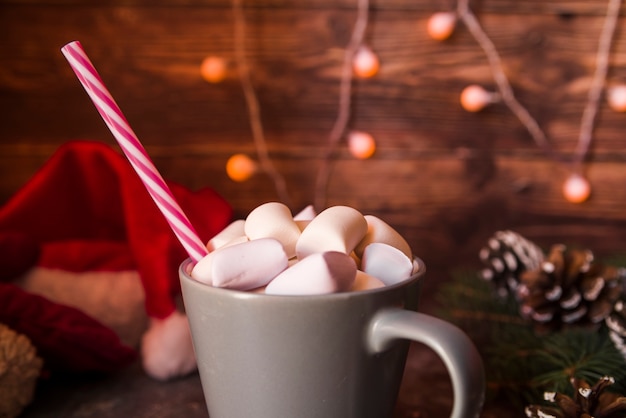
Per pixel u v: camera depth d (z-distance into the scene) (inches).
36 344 15.4
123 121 12.6
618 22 21.8
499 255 19.3
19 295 15.0
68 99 21.6
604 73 22.1
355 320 10.7
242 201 22.5
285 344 10.7
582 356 15.2
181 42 21.5
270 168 22.4
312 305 10.5
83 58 12.4
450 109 22.4
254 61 21.8
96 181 18.4
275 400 10.9
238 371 11.0
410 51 22.0
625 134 22.5
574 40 22.0
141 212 16.8
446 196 22.9
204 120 22.0
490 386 15.3
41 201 18.0
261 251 11.1
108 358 15.8
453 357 10.2
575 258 17.0
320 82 22.0
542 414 12.6
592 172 22.7
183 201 18.1
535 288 16.9
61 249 16.8
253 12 21.5
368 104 22.2
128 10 21.2
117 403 15.1
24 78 21.4
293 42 21.8
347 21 21.7
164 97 21.8
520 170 22.8
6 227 17.6
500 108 22.4
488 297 19.3
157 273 16.0
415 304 11.5
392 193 22.8
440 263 23.1
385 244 11.8
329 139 22.4
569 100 22.3
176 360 15.8
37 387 15.9
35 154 21.8
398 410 14.9
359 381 11.0
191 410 14.9
